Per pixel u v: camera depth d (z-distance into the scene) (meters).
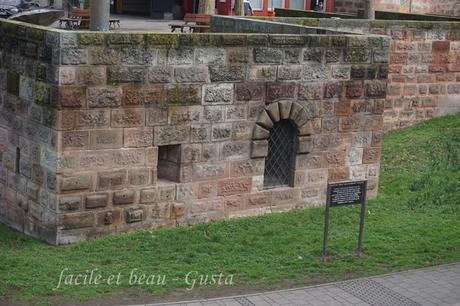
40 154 14.25
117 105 14.11
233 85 15.24
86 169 14.06
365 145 17.17
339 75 16.48
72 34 13.44
